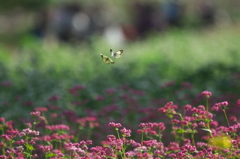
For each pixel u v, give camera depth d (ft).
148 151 26.68
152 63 54.08
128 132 26.66
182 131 28.66
